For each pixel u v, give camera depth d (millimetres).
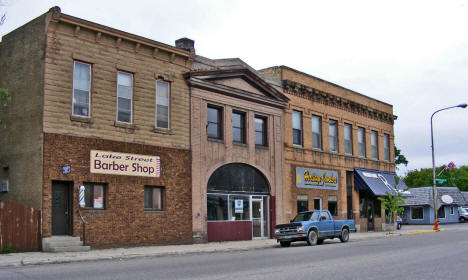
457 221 68375
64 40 20391
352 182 36281
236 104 27375
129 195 21797
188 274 12359
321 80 34125
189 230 24109
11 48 21641
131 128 22234
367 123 38656
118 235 21156
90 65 21234
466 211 68188
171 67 24359
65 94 20156
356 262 14820
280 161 29859
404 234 33875
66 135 19953
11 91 21281
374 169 38875
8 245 18344
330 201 33625
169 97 24188
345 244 23625
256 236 28000
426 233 34969
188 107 24922
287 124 30781
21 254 17719
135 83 22703
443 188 67438
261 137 29297
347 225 26172
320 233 24281
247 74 27875
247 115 28094
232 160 26812
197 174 24812
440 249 19234
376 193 35812
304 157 31797
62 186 20109
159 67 23812
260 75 29516
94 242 20281
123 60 22359
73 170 19984
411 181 94938
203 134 25406
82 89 20875
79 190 19938
